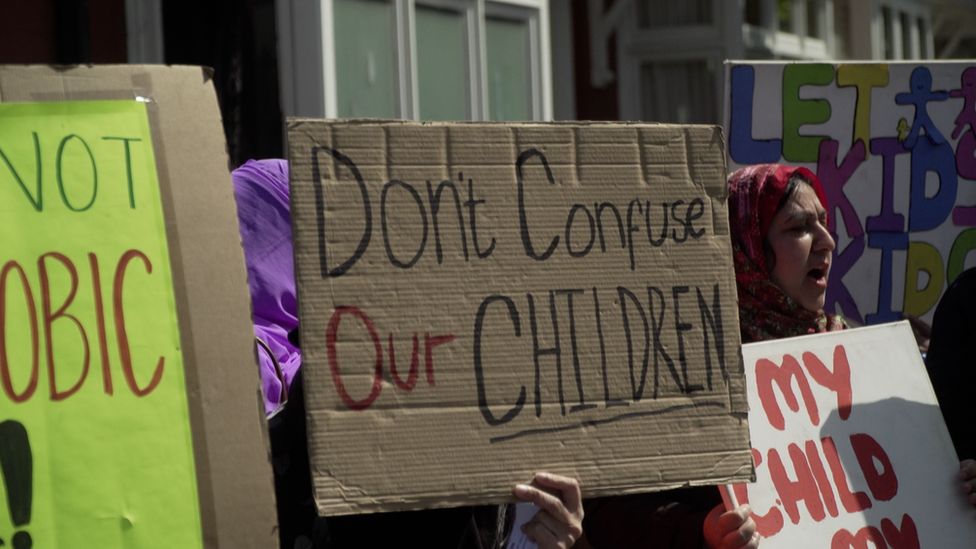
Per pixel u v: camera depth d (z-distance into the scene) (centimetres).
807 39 2411
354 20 1371
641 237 586
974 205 1052
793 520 689
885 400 746
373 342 536
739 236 789
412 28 1450
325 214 536
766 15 2283
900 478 731
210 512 495
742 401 593
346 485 525
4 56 1235
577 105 2180
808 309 791
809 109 1023
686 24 2216
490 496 545
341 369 531
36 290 483
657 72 2252
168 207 505
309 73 1319
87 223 493
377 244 542
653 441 574
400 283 543
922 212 1045
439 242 552
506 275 560
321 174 537
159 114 509
